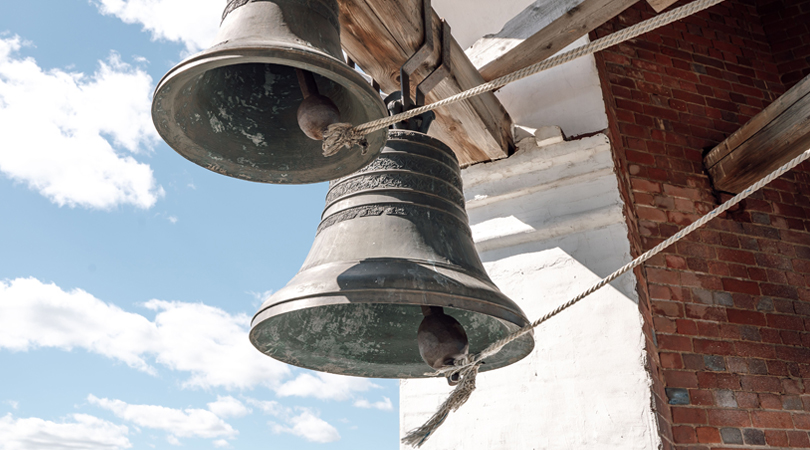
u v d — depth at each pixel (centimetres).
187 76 126
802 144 329
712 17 461
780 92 443
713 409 299
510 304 164
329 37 143
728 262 348
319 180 160
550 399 278
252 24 136
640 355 270
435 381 305
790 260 364
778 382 319
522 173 329
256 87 169
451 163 192
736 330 326
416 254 163
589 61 343
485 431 284
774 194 386
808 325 343
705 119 400
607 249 298
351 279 147
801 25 467
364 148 137
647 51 416
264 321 156
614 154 321
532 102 346
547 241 316
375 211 173
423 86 236
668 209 352
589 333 284
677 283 329
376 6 212
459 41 358
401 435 298
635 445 254
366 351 195
